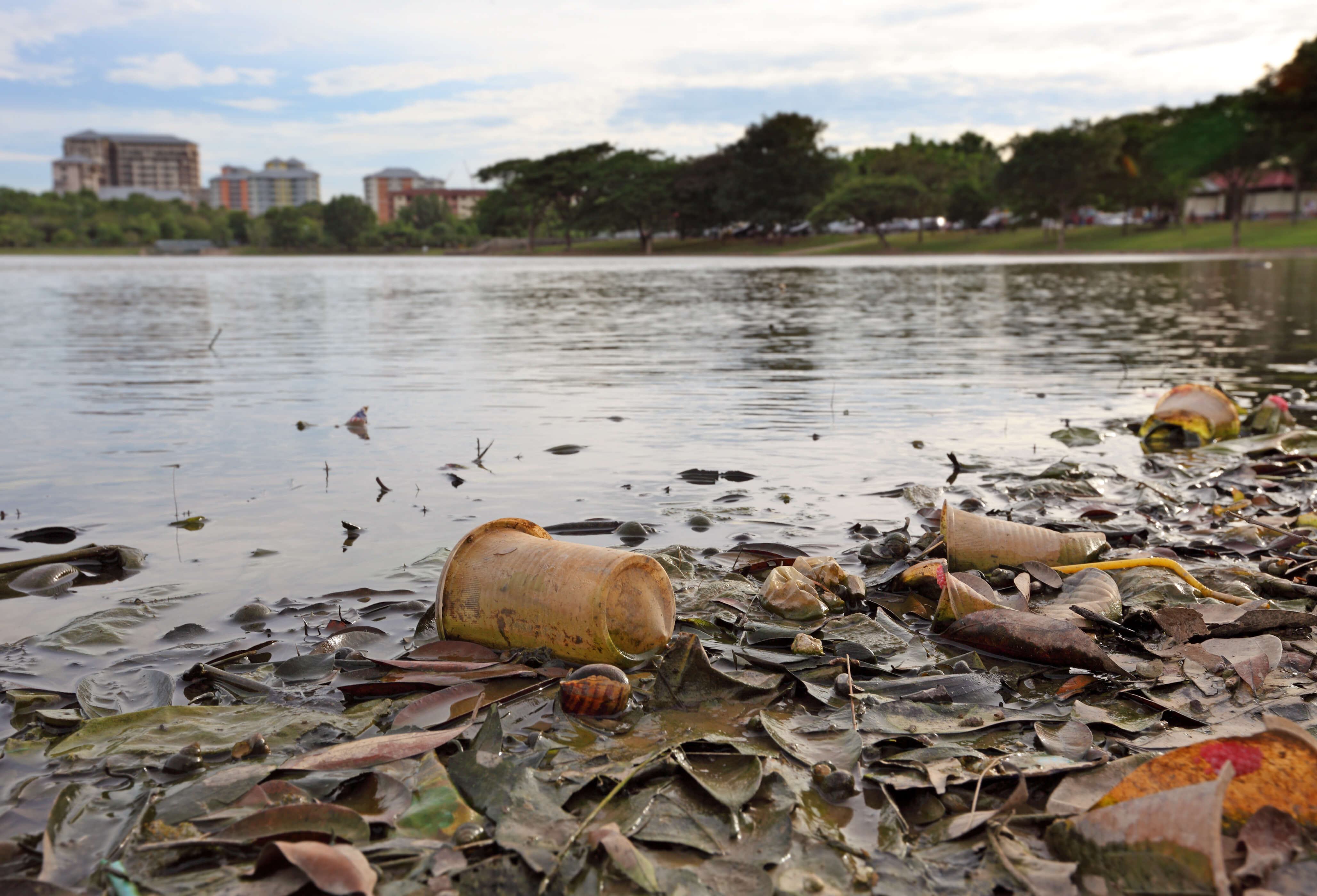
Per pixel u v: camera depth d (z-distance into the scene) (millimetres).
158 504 679
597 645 428
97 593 514
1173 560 542
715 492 709
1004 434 922
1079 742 356
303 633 465
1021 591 500
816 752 355
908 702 390
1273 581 503
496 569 460
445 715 383
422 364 1457
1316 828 288
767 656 438
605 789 327
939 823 313
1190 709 384
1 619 480
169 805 316
